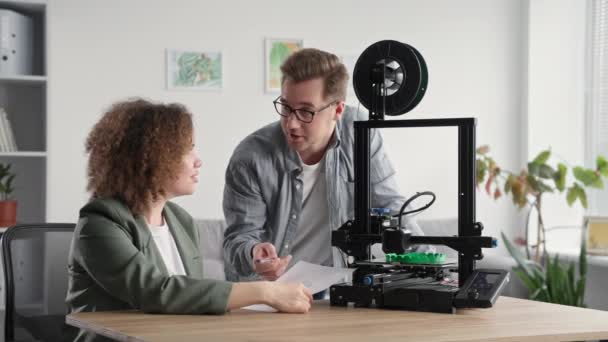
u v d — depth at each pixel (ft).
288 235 7.30
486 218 16.79
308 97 6.28
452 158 16.39
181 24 14.49
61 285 8.57
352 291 5.61
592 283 15.12
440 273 6.07
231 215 7.23
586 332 4.64
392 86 6.31
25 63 12.55
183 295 5.22
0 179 12.40
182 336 4.39
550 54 16.80
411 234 5.84
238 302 5.24
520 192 15.30
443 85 16.38
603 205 16.28
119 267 5.34
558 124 16.84
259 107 15.05
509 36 16.84
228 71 14.83
